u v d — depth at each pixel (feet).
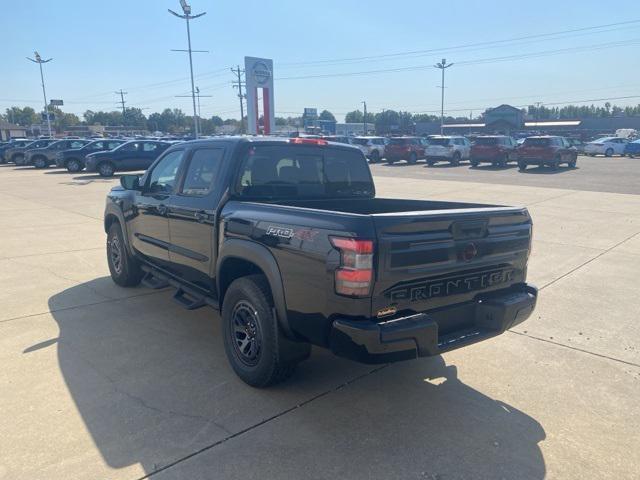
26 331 16.42
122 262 20.51
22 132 312.50
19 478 9.36
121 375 13.44
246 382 12.95
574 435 10.97
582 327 17.04
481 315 12.24
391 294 10.50
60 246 29.19
